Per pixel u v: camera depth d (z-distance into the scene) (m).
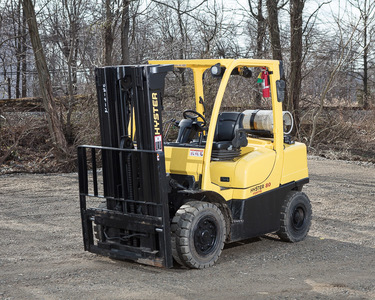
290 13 19.86
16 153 15.18
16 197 10.32
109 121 5.65
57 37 24.53
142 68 5.33
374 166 14.98
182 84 17.89
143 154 5.41
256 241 7.10
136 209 5.70
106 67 5.60
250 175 6.25
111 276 5.49
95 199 10.08
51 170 13.92
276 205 6.73
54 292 4.96
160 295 4.91
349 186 11.66
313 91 23.38
